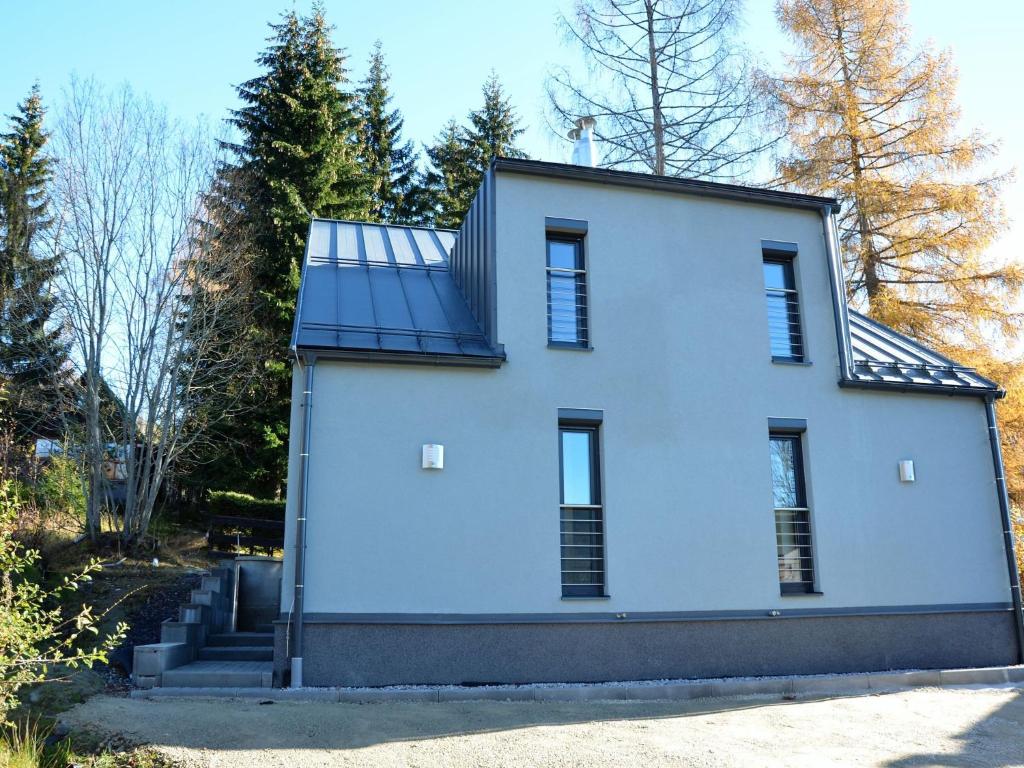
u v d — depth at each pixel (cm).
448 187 3538
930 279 2233
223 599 1355
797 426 1261
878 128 2323
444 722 828
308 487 1030
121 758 691
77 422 2019
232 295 2181
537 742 752
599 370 1188
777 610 1179
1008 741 801
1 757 656
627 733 793
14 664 650
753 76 2262
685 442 1200
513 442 1120
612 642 1097
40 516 1744
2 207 2411
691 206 1303
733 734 802
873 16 2302
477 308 1245
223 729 775
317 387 1067
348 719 830
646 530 1149
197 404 2175
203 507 2216
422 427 1089
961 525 1308
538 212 1227
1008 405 2072
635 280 1244
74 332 1944
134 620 1290
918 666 1229
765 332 1287
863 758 727
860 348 1430
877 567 1247
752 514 1205
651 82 2234
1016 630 1291
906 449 1311
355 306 1230
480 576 1064
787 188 2300
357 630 1011
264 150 2655
